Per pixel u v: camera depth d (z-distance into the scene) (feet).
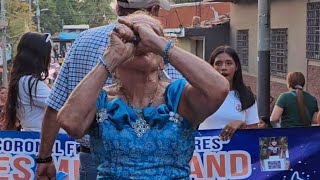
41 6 236.63
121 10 11.34
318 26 40.81
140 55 8.68
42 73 15.40
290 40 46.62
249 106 16.56
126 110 8.73
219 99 8.56
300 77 23.93
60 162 15.71
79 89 8.52
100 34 12.32
